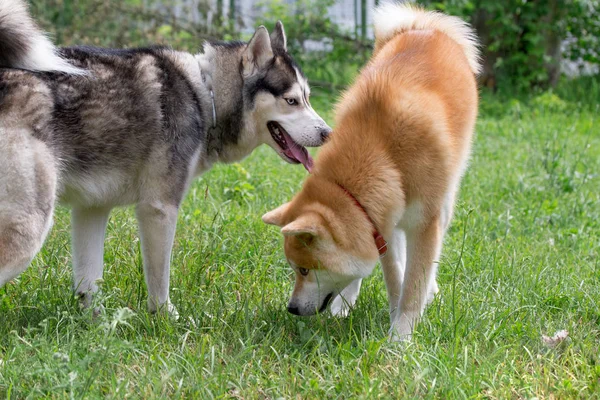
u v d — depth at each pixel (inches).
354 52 482.9
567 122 417.1
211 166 178.1
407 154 147.9
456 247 203.2
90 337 135.1
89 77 148.1
